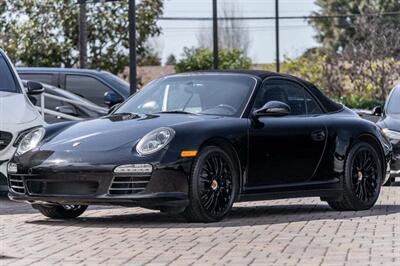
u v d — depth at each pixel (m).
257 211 16.02
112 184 13.27
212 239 12.30
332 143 15.48
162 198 13.23
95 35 48.78
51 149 13.87
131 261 10.66
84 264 10.50
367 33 71.19
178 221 14.34
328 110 15.91
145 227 13.62
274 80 15.36
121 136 13.73
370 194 16.09
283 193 14.81
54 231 13.32
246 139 14.26
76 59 48.81
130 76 28.77
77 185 13.49
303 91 15.70
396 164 21.72
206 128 13.80
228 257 10.88
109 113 15.55
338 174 15.55
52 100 23.08
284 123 14.88
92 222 14.38
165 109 15.03
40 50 48.50
